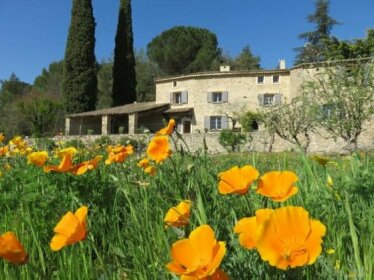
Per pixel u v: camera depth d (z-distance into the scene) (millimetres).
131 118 42500
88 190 3264
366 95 18312
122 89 49156
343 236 2076
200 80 43562
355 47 34031
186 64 72938
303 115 21359
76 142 9336
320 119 19375
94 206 2939
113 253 2156
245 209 2301
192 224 2074
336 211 2340
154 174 3205
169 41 72812
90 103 46938
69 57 46656
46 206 2945
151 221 2551
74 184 3266
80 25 46562
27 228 2756
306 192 2625
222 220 2160
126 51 49312
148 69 70500
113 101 49531
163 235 2227
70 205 3070
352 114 18453
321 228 1114
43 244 2688
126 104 48969
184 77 44062
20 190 3547
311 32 71938
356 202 2553
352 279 1699
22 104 40031
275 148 29000
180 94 44906
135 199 2996
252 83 41844
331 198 2463
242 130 38344
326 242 2086
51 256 2527
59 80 69250
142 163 3316
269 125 23641
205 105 43219
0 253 1280
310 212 2363
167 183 3100
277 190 1567
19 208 3111
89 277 2217
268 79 41375
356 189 2555
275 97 40875
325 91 19078
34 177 3734
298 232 1128
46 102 39969
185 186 2686
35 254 2514
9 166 5102
